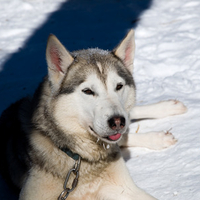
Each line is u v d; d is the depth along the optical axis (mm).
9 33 10547
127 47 5031
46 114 4625
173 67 7738
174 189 4547
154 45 8656
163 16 10320
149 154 5484
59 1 12648
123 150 5742
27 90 7828
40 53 9297
